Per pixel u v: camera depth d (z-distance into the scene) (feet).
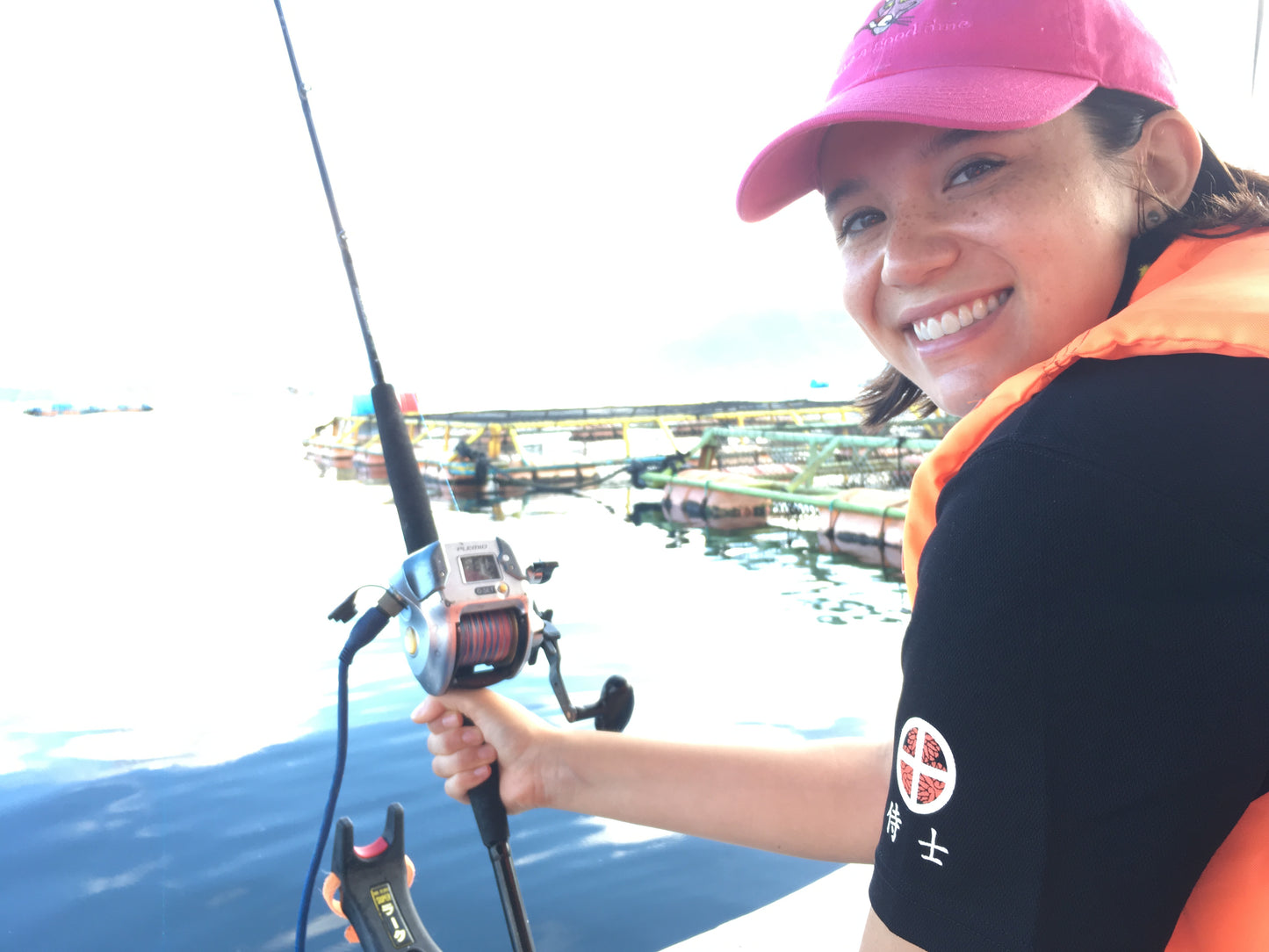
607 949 8.77
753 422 60.13
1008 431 1.48
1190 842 1.29
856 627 20.99
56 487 47.80
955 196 1.84
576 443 65.31
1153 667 1.26
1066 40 1.75
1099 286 1.82
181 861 10.62
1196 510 1.24
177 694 16.76
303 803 12.23
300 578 26.32
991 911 1.41
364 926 3.00
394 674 17.78
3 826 11.55
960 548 1.45
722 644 19.61
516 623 2.78
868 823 2.71
